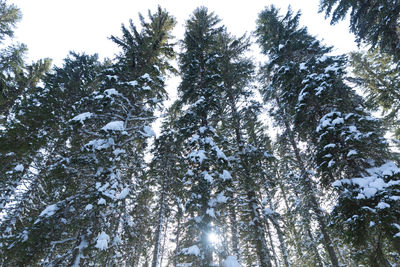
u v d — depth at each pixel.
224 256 8.16
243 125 13.08
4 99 15.74
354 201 5.71
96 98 9.45
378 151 6.64
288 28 13.20
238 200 10.88
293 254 18.55
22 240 7.25
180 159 11.01
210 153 9.19
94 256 7.96
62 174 8.92
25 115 11.12
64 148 12.10
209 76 11.95
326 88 7.76
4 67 17.56
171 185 15.08
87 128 10.59
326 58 8.92
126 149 11.38
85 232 7.87
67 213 8.16
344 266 10.23
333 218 6.41
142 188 12.96
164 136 15.09
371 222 5.21
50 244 7.84
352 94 8.27
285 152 14.94
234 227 11.68
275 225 10.48
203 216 8.48
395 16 8.61
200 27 14.38
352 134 6.49
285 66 10.02
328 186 8.02
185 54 13.64
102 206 7.27
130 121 11.70
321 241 11.20
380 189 5.31
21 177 10.94
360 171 6.75
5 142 10.29
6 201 10.78
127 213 10.32
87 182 9.46
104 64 17.42
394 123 15.12
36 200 11.62
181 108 14.02
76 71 15.06
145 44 12.23
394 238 4.93
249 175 11.10
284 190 17.23
